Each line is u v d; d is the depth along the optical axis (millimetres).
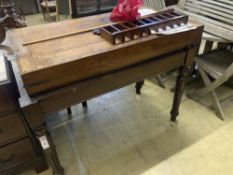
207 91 1794
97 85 1027
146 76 1196
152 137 1590
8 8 1198
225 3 1813
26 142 1160
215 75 1637
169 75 2275
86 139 1591
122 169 1378
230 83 2062
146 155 1460
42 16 3973
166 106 1878
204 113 1790
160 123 1706
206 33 1707
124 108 1865
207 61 1744
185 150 1486
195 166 1384
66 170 1378
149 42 1061
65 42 1054
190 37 1211
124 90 2074
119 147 1521
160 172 1354
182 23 1211
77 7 3254
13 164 1213
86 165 1407
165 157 1442
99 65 979
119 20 1240
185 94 2002
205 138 1570
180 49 1260
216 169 1363
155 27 1106
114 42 1013
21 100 898
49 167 1391
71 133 1641
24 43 1041
